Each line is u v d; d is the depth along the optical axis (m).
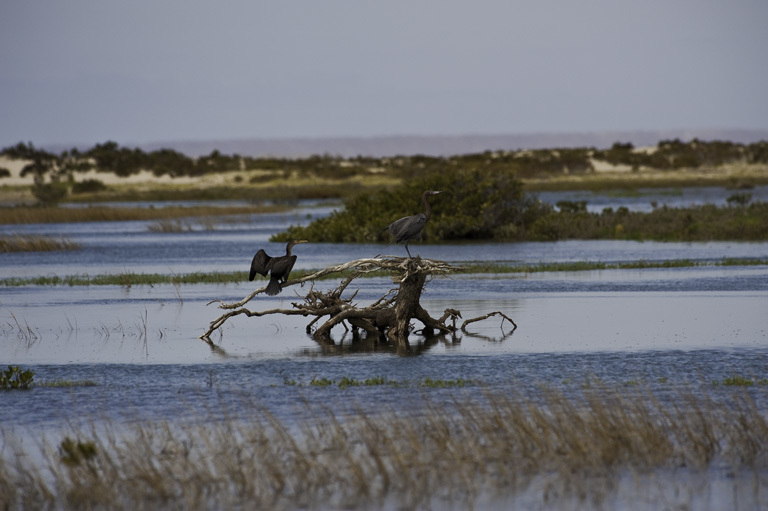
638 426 40.88
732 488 35.69
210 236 187.25
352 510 33.91
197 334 72.88
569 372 56.16
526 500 34.69
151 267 127.19
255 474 36.75
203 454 40.25
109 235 193.12
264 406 48.50
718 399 48.38
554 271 114.25
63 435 43.97
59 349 66.44
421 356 62.28
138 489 35.66
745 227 164.62
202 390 52.94
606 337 67.81
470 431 41.06
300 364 60.12
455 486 35.84
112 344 68.38
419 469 36.81
